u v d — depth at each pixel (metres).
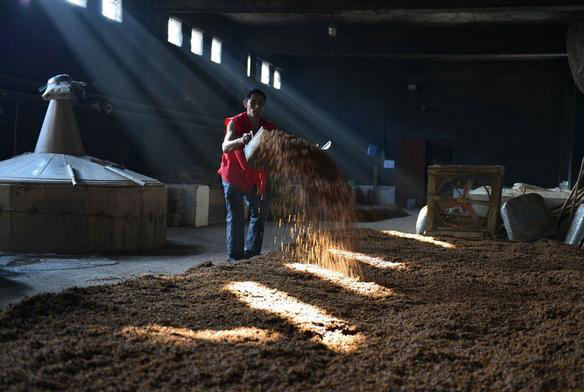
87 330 2.83
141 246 7.80
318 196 5.13
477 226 8.03
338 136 24.58
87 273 5.78
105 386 2.20
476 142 23.55
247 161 5.09
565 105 22.25
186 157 17.06
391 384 2.29
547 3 13.86
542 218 8.08
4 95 9.76
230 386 2.24
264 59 22.19
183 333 2.83
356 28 19.70
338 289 3.94
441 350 2.68
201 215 11.39
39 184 7.12
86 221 7.32
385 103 24.12
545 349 2.71
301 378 2.35
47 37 11.13
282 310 3.29
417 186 23.50
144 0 14.41
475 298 3.79
